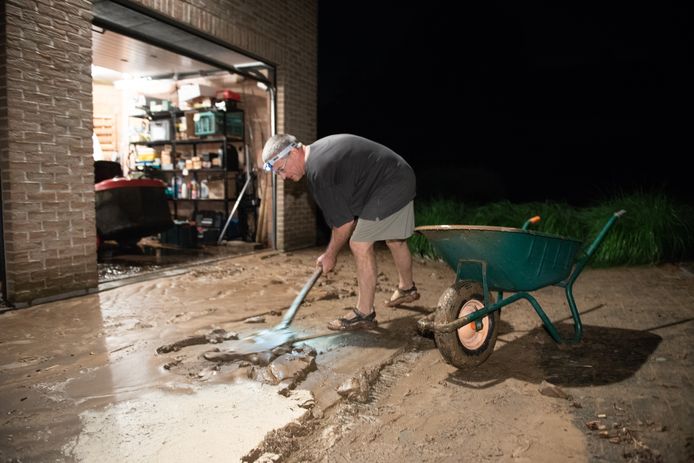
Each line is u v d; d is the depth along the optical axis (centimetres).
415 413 233
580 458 193
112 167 769
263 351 298
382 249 768
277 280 533
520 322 383
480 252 273
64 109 420
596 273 574
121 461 185
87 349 312
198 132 838
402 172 333
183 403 234
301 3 775
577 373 279
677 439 206
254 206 845
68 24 420
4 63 379
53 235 420
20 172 392
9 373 272
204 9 580
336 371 280
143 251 747
